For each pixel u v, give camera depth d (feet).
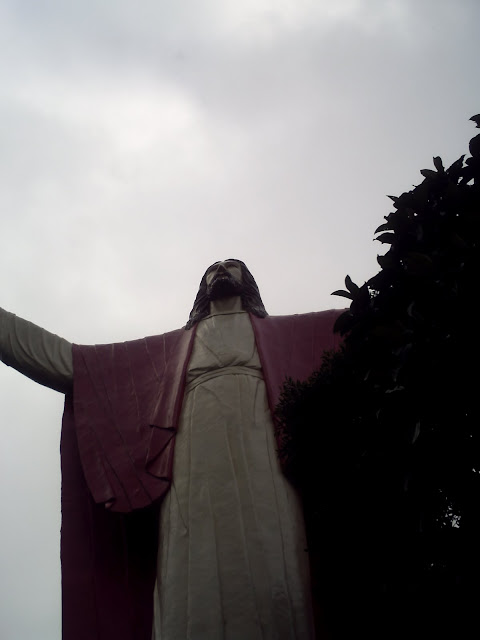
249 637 33.88
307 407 32.73
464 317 27.30
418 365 27.40
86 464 40.37
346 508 30.30
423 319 28.66
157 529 39.96
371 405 30.19
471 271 28.27
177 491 38.60
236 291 46.39
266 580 35.22
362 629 33.73
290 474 38.09
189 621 34.63
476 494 26.50
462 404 26.76
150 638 37.96
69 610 38.60
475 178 32.48
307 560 36.63
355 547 30.17
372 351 30.04
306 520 37.63
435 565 26.94
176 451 40.01
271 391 40.73
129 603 38.88
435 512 27.32
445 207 31.45
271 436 39.47
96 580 39.40
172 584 35.99
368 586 31.27
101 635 37.99
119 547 40.29
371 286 32.24
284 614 34.55
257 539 36.22
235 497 37.32
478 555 25.64
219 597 34.96
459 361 26.63
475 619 25.12
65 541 40.34
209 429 39.55
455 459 26.84
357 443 30.73
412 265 29.63
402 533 28.58
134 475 39.73
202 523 37.01
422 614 26.45
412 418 27.66
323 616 35.68
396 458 28.17
